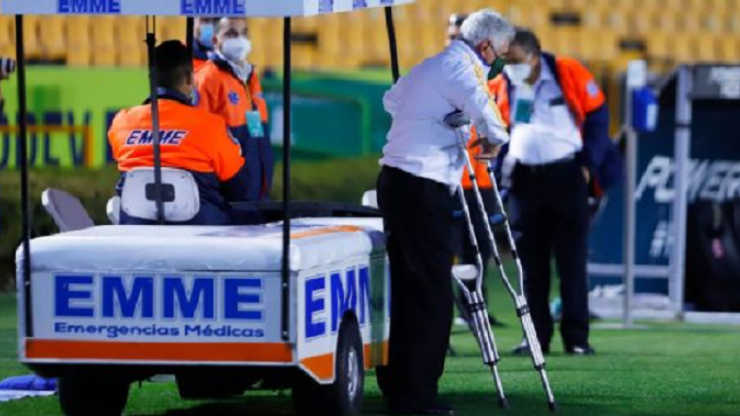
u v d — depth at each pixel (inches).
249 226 987.3
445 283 979.9
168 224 1015.6
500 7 2600.9
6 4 903.7
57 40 2304.4
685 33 2659.9
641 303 1792.6
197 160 1026.7
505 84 1379.2
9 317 1674.5
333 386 937.5
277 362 884.0
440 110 971.9
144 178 1013.2
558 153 1371.8
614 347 1483.8
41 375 925.8
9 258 1886.1
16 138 1939.0
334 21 2461.9
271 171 1259.8
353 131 2074.3
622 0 2655.0
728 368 1318.9
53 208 1050.7
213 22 1250.6
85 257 897.5
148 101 1059.9
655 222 1798.7
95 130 1984.5
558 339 1550.2
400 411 988.6
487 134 974.4
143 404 1068.5
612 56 2620.6
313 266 897.5
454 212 984.3
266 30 2425.0
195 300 889.5
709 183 1788.9
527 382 1211.2
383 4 971.3
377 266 1022.4
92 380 970.7
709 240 1775.3
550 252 1407.5
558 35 2615.7
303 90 2060.8
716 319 1748.3
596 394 1142.3
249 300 884.6
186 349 892.6
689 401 1108.5
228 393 1023.6
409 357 980.6
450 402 1088.2
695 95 1720.0
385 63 2469.2
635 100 1603.1
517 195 1382.9
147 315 893.8
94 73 1984.5
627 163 1648.6
